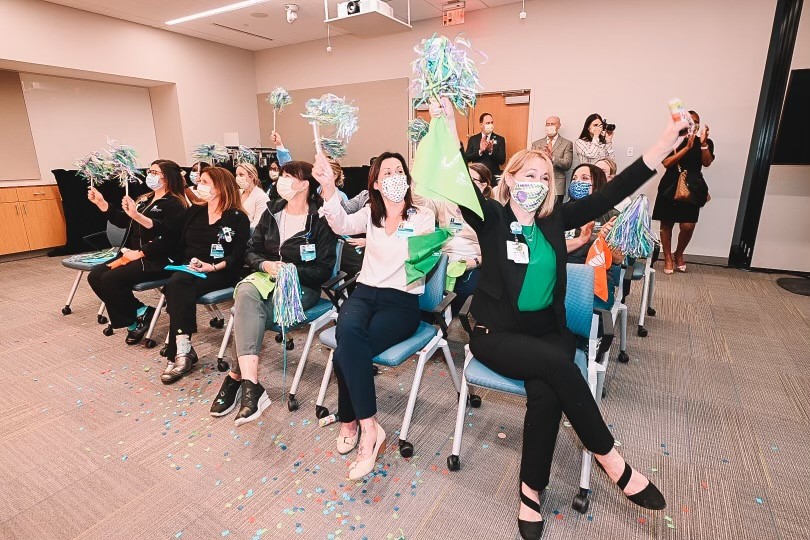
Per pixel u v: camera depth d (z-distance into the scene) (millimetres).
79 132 6086
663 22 4680
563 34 5184
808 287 3859
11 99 5344
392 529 1419
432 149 1429
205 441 1860
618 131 5105
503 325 1548
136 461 1739
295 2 5211
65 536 1400
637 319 3145
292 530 1419
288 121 7574
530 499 1369
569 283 1654
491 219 1569
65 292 4016
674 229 5074
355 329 1650
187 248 2641
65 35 5242
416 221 1873
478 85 1445
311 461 1737
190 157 6859
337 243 2316
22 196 5348
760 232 4422
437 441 1855
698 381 2305
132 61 5961
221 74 7176
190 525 1439
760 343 2752
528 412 1368
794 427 1915
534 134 5598
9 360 2607
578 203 1538
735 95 4508
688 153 4152
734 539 1365
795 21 4039
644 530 1403
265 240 2367
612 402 2117
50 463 1729
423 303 1967
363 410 1588
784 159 4008
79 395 2219
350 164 7137
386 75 6516
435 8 5484
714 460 1715
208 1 5137
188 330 2369
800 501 1510
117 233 3422
